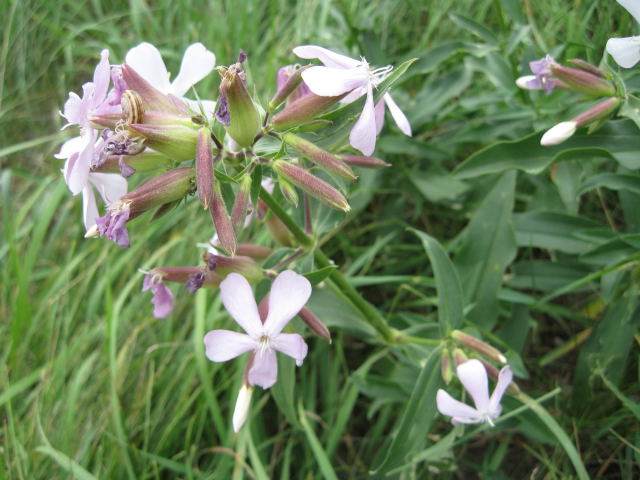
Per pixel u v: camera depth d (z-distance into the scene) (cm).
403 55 28
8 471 19
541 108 20
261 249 17
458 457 20
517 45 22
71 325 23
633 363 19
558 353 21
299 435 21
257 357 14
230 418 21
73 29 30
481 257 20
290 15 30
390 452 16
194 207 25
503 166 18
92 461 20
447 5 27
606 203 22
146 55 15
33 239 23
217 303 22
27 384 21
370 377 20
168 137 13
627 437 18
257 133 14
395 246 24
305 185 13
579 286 20
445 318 16
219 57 28
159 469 20
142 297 23
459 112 24
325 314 19
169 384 21
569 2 25
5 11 31
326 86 13
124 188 15
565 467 18
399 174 25
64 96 30
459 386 17
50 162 28
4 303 24
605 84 16
